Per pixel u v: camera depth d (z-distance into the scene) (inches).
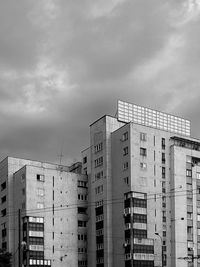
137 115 5408.5
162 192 4899.1
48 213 5093.5
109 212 4936.0
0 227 5472.4
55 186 5206.7
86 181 5408.5
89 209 5270.7
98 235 5024.6
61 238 5083.7
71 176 5334.6
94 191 5201.8
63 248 5064.0
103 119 5196.9
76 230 5191.9
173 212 4867.1
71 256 5083.7
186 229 4854.8
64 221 5152.6
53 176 5226.4
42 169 5182.1
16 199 5265.8
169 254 4761.3
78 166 5792.3
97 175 5187.0
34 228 4968.0
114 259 4793.3
